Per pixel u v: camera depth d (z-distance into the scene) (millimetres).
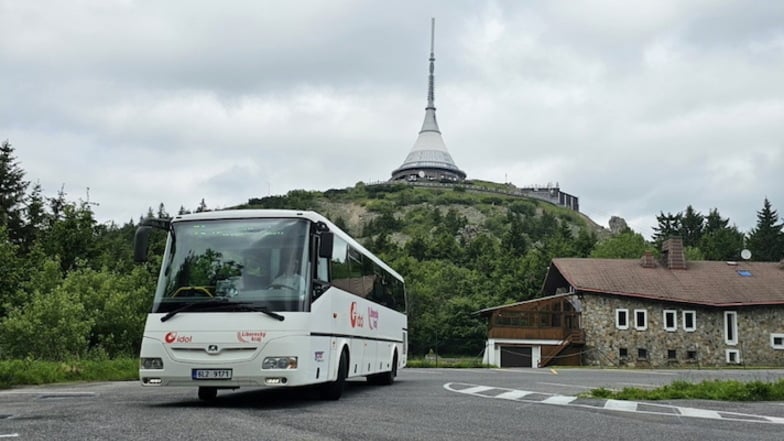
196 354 11719
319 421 9688
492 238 148250
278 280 12055
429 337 79562
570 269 57969
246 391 15945
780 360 55312
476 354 78938
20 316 25578
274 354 11633
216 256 12250
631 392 14719
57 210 59094
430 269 98875
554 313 55500
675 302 55344
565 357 55062
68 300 26562
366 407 11953
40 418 9766
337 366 13695
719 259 103625
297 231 12453
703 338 55344
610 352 54875
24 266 32781
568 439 8312
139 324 30875
